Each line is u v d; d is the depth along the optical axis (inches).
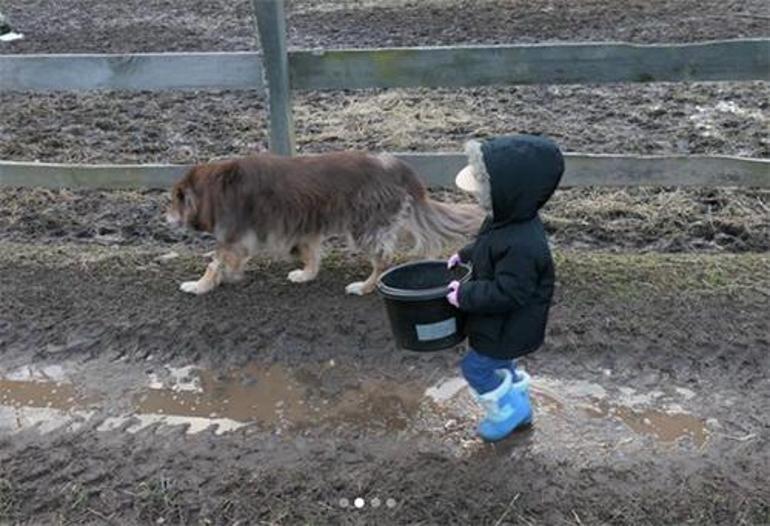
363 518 122.8
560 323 164.6
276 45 180.5
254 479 130.6
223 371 159.0
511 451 135.3
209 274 180.4
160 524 123.7
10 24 432.8
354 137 270.7
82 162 255.9
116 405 151.1
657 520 120.5
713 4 416.8
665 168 189.2
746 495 123.3
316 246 182.1
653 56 178.2
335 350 162.9
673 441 136.0
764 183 187.3
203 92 323.3
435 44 371.9
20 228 220.5
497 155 111.7
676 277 178.4
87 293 183.5
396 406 147.6
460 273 134.5
